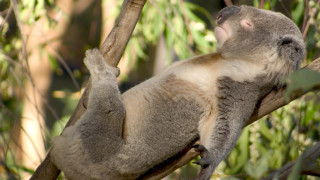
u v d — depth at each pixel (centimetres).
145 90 684
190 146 683
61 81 1681
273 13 738
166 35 1148
